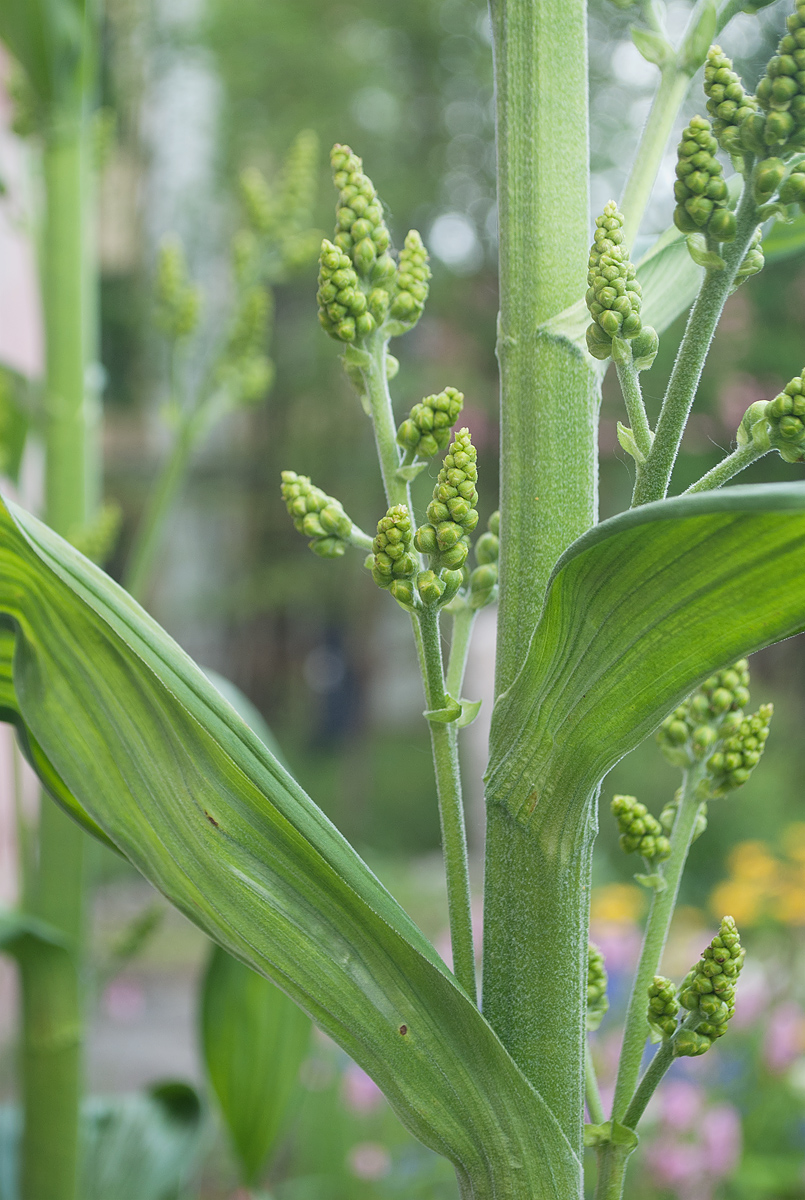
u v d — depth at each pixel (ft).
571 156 1.51
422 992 1.46
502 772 1.46
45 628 1.53
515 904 1.47
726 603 1.32
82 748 1.52
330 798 21.24
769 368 11.93
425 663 1.46
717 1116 4.59
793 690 16.52
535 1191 1.45
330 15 17.81
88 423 3.08
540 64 1.51
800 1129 5.03
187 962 11.50
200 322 3.17
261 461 21.17
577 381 1.50
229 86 17.48
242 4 16.58
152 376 19.44
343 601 21.56
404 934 1.44
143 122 16.99
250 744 1.49
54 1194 2.64
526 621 1.49
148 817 1.51
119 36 15.42
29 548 1.50
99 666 1.52
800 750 15.33
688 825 1.56
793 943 5.78
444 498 1.41
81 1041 2.67
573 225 1.51
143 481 20.22
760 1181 4.65
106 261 18.22
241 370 3.16
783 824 12.89
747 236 1.36
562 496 1.49
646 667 1.37
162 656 1.50
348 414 19.19
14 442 3.12
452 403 1.49
